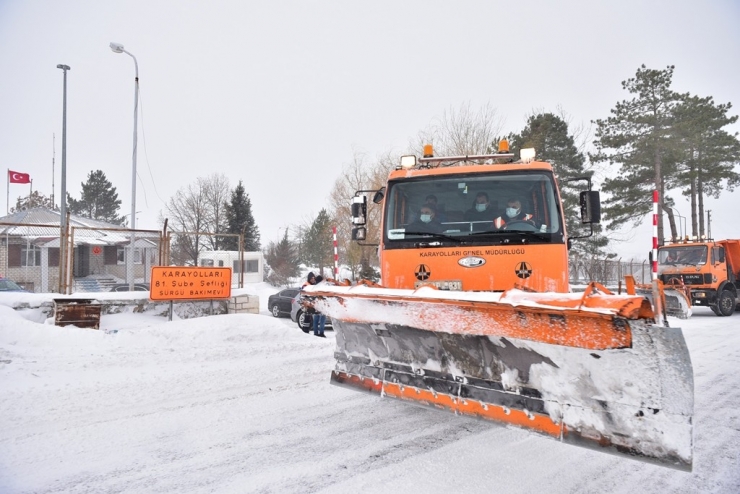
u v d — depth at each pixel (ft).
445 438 15.84
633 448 10.27
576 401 11.21
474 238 17.80
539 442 15.58
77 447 14.82
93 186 250.78
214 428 16.65
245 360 27.45
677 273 57.72
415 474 13.12
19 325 28.09
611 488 12.48
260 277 127.13
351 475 13.01
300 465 13.65
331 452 14.60
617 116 102.68
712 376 24.81
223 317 34.73
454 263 17.93
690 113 98.89
